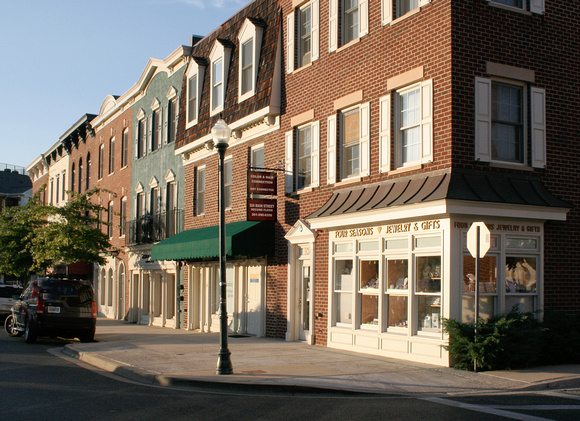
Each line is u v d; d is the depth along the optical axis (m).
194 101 23.72
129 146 31.86
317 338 16.36
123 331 23.28
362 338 14.59
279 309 18.14
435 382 10.84
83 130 39.41
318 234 16.42
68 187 42.19
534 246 13.38
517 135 13.74
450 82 12.67
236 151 20.86
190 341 18.14
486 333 11.88
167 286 26.55
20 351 16.48
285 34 18.56
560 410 8.79
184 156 24.78
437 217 12.55
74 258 27.19
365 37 15.20
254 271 19.70
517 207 12.62
